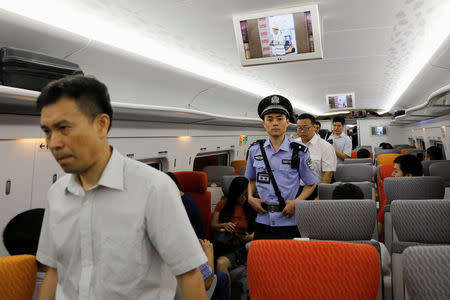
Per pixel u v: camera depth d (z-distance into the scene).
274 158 2.63
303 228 2.06
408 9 3.65
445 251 1.17
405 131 18.91
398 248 2.03
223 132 6.95
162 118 4.18
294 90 8.98
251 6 3.30
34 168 2.77
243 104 8.47
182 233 1.06
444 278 1.14
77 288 1.08
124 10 3.09
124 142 3.94
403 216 1.99
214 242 3.40
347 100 10.66
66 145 0.94
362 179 4.24
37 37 2.79
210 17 3.50
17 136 2.59
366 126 20.00
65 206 1.11
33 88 2.26
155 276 1.10
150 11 3.19
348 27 4.20
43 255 1.22
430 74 6.66
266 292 1.49
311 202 2.04
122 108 3.15
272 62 3.72
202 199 4.07
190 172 4.14
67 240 1.10
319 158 3.88
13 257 1.28
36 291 1.62
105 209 1.06
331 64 6.25
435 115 7.48
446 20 4.05
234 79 6.65
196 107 6.54
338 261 1.41
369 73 7.40
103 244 1.04
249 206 3.70
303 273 1.44
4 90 1.93
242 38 3.61
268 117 2.60
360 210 1.96
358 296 1.39
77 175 1.11
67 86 0.94
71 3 2.80
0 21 2.45
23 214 1.68
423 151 8.83
